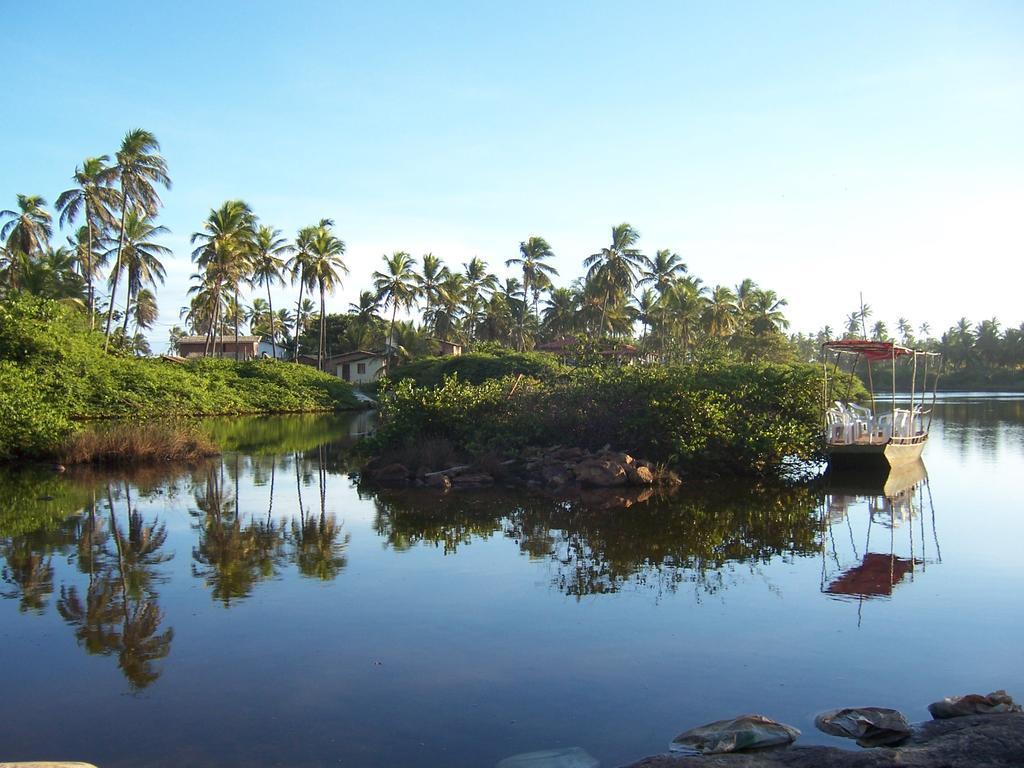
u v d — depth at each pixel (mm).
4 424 19781
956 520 12930
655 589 8750
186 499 15109
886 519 13055
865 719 5266
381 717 5574
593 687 6082
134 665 6562
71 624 7594
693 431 17938
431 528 12273
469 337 79938
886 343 18359
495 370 42406
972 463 20781
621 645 6980
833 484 17297
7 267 46438
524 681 6199
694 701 5828
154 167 42938
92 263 48094
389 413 20734
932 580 9117
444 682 6188
